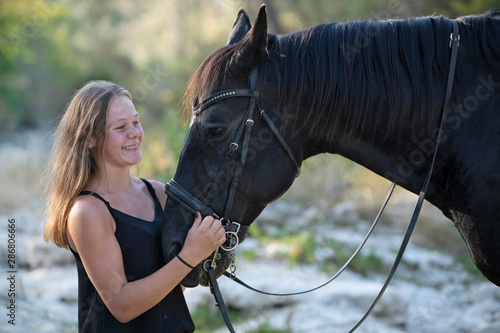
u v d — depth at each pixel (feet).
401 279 31.71
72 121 12.41
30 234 33.96
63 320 23.90
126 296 11.44
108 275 11.62
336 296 26.58
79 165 12.16
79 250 11.75
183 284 12.07
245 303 25.99
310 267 30.58
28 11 67.82
